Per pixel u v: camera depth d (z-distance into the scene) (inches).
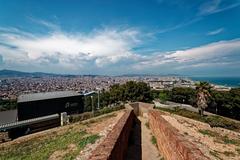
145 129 675.4
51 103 1612.9
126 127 439.8
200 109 1647.4
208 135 712.4
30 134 1050.7
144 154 421.7
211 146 538.0
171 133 311.3
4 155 653.9
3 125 1133.7
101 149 221.0
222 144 594.2
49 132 963.3
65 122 1192.2
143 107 1090.7
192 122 998.4
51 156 425.1
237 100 1975.9
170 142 316.5
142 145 486.6
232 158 460.8
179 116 1105.4
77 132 681.6
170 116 952.9
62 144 519.5
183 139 268.2
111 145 237.1
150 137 563.5
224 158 449.7
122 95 1894.7
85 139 468.1
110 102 2027.6
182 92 2780.5
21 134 1146.0
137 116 1013.2
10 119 1421.0
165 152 365.1
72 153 399.2
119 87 2000.5
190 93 2659.9
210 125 1046.4
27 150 650.2
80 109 1802.4
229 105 2025.1
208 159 194.1
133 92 1847.9
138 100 1825.8
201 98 1638.8
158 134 467.2
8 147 789.9
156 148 462.9
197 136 629.9
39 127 1227.9
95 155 201.9
